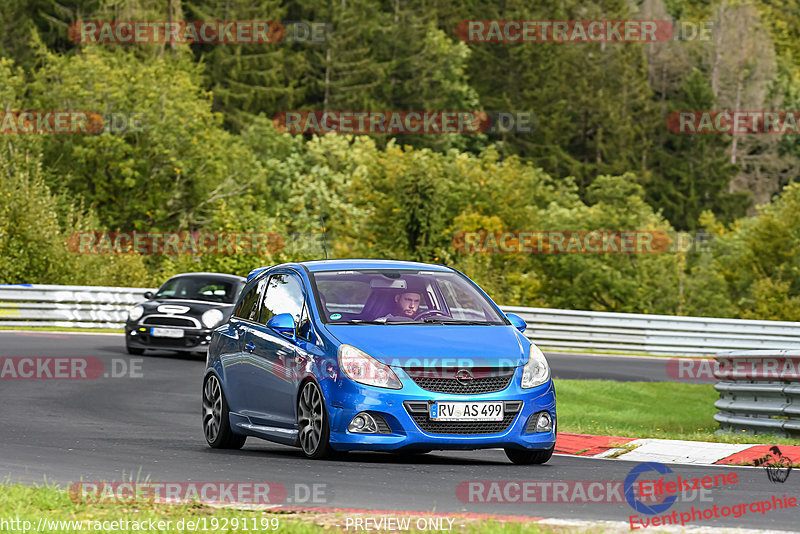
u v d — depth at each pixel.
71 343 84.75
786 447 39.78
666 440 41.75
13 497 26.45
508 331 36.59
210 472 32.22
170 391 62.25
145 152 197.88
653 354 113.56
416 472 32.66
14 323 100.19
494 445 34.22
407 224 159.50
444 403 33.81
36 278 126.69
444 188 161.88
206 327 77.62
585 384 77.12
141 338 78.38
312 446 34.97
